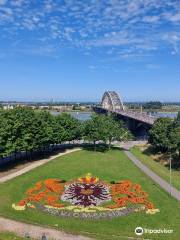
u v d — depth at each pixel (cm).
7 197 7531
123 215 6638
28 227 5800
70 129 14500
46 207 7025
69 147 14888
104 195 7775
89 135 14288
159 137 12238
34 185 8544
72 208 6975
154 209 6900
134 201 7362
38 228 5766
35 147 11606
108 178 9325
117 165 11044
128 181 8956
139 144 15788
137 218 6512
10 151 10069
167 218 6512
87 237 5469
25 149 11162
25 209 6875
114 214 6681
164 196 7681
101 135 14088
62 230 5725
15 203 7194
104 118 15138
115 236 5709
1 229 5666
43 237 5200
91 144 15900
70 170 10206
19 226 5838
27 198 7544
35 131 11400
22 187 8325
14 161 11494
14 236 5322
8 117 10481
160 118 13488
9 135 10112
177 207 7000
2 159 11844
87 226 6138
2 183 8625
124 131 15150
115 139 14725
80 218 6488
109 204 7219
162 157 12062
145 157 12706
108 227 6119
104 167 10700
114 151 13900
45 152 13362
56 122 13588
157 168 10631
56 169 10288
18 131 10694
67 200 7450
